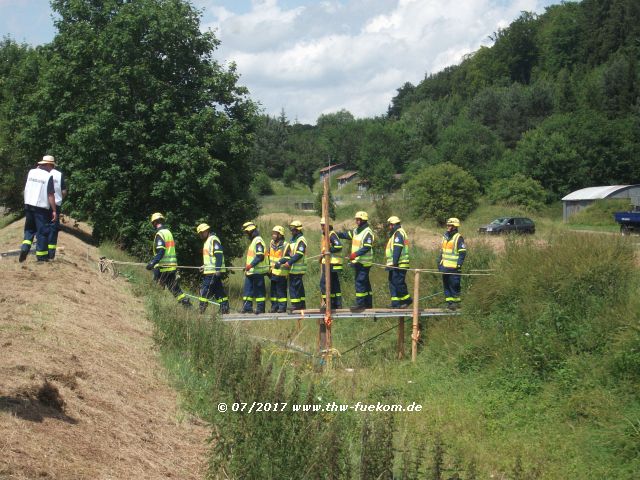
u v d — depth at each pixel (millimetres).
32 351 7809
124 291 14031
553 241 15914
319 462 6305
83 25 24000
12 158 32281
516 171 63906
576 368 11570
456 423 10852
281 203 63969
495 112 86438
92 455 5887
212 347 9977
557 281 13789
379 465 6328
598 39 99125
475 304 15039
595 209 50906
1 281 11500
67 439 5957
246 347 9672
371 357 15578
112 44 23328
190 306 13781
